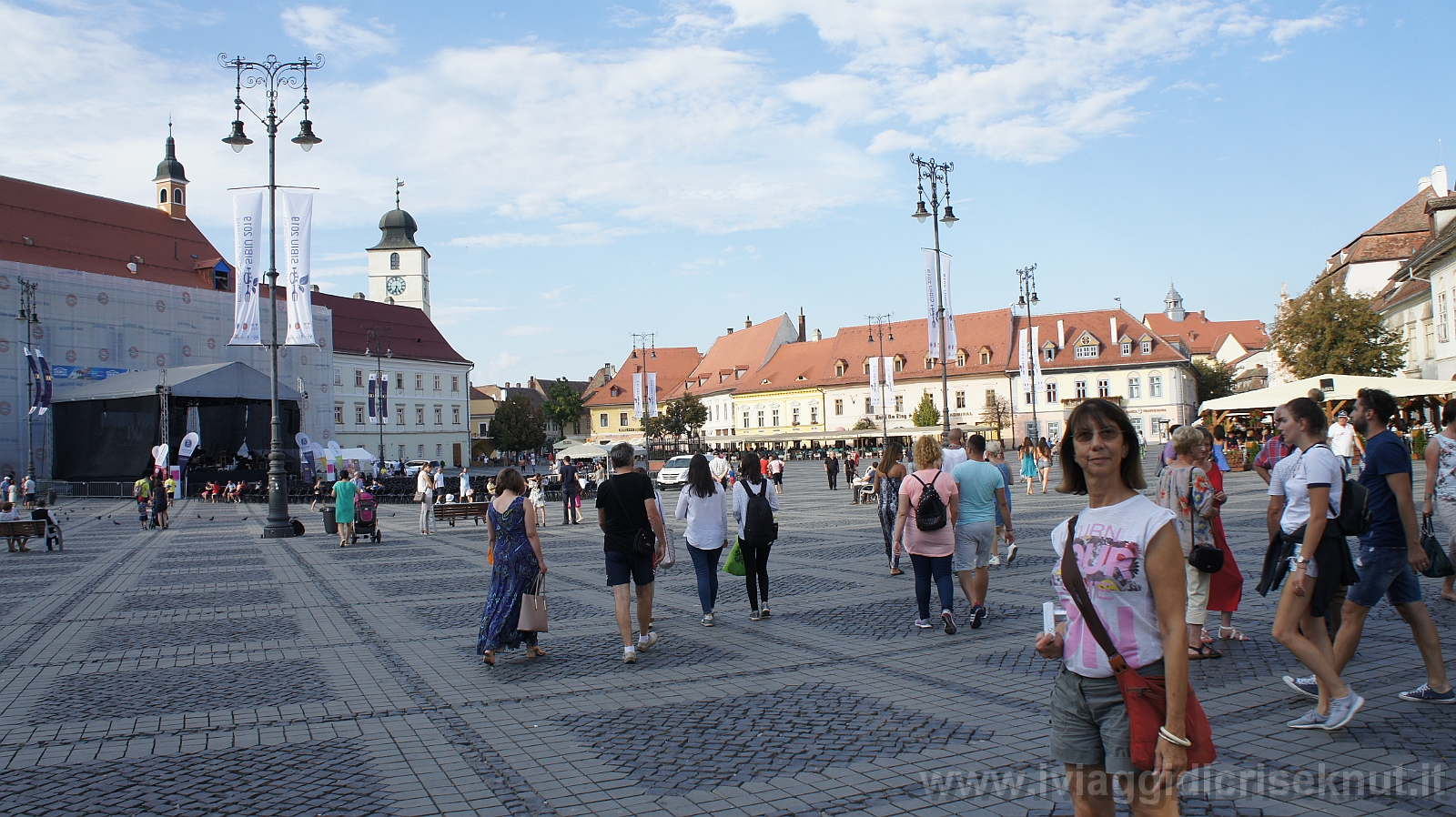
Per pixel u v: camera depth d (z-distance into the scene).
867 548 17.61
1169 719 3.22
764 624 10.35
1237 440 43.00
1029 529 19.56
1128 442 3.46
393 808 5.20
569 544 20.64
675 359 127.94
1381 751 5.54
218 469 54.00
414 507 39.88
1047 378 89.38
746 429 107.88
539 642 9.76
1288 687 7.00
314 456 52.69
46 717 7.21
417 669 8.66
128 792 5.52
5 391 53.97
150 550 21.95
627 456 9.00
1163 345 87.38
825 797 5.20
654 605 11.92
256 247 27.11
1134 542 3.32
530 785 5.52
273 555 19.95
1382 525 6.18
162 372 49.62
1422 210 54.25
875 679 7.74
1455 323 35.38
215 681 8.27
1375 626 8.96
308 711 7.22
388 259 106.94
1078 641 3.46
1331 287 45.41
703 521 10.44
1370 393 6.42
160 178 75.31
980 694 7.16
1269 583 6.47
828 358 102.88
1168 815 3.31
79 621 11.67
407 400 93.62
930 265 32.03
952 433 14.44
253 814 5.14
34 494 43.00
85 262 64.25
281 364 68.62
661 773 5.66
